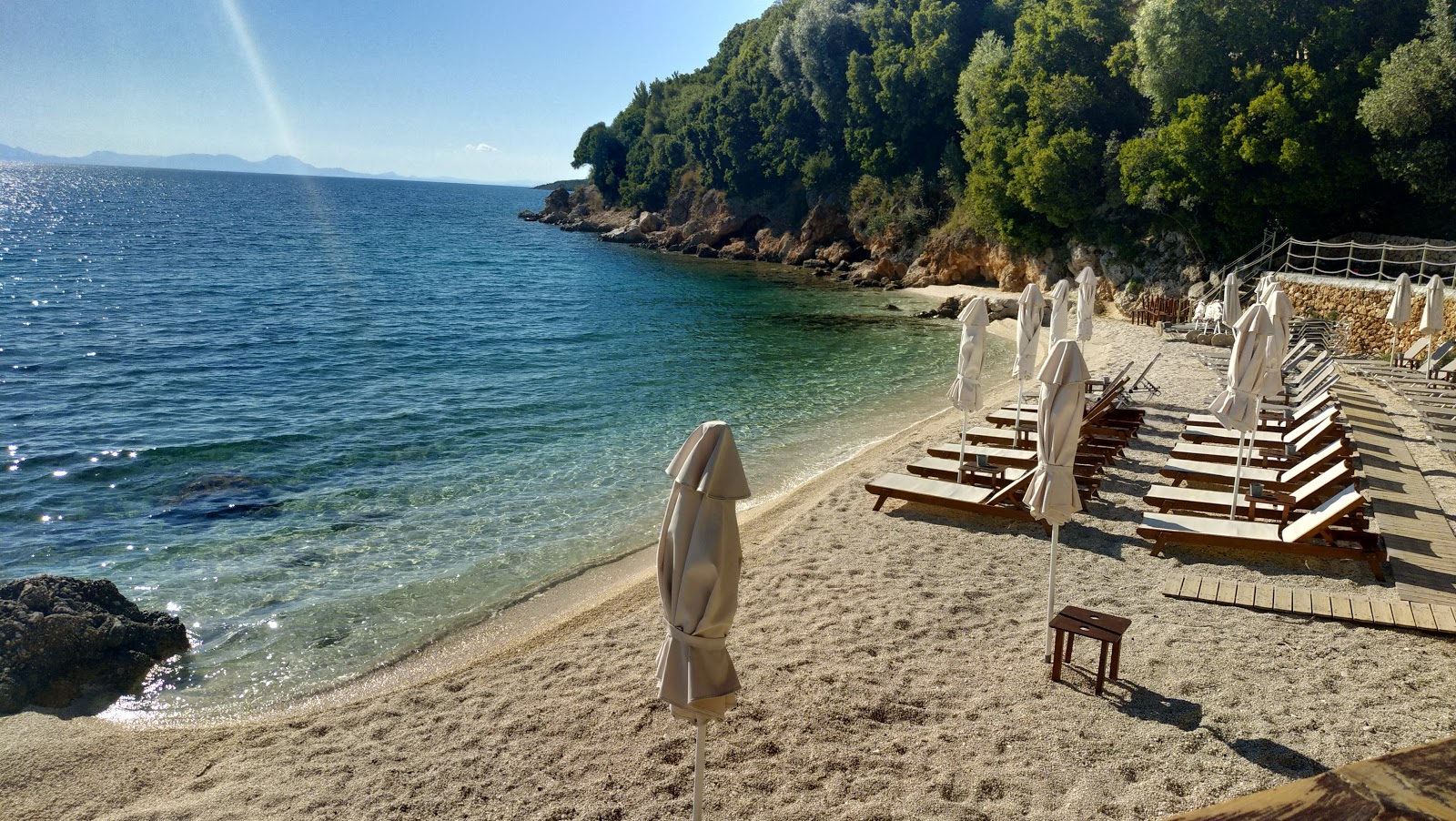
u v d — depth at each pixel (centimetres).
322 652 877
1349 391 1683
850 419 1880
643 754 621
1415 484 1112
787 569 962
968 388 1180
